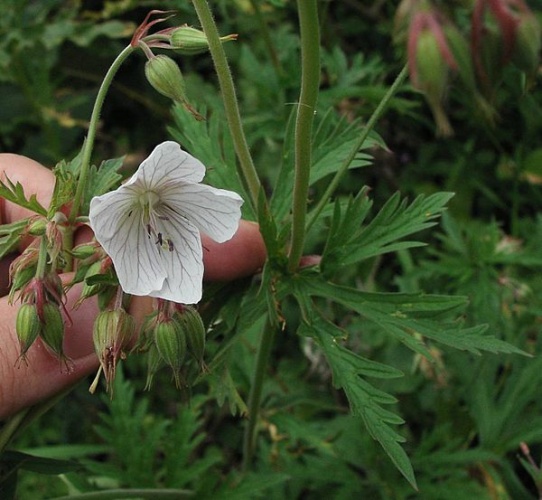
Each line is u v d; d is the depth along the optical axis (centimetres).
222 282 30
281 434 42
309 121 26
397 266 53
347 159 30
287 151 32
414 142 57
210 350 38
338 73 45
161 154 24
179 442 39
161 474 40
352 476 40
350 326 44
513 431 41
